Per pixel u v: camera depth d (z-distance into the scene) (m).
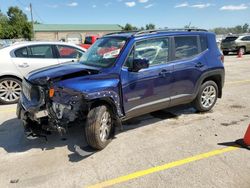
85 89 3.96
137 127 5.27
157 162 3.94
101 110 4.12
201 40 5.70
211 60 5.78
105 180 3.52
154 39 4.91
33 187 3.41
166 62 5.07
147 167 3.81
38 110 4.08
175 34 5.24
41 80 4.11
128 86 4.50
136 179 3.52
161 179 3.51
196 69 5.51
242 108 6.44
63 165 3.91
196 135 4.86
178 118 5.75
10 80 7.03
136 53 4.66
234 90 8.36
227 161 3.91
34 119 4.12
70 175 3.65
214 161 3.92
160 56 5.00
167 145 4.48
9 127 5.42
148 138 4.77
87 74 4.32
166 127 5.26
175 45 5.22
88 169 3.79
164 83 5.02
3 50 7.04
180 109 6.33
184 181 3.45
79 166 3.87
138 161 3.97
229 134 4.88
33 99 4.23
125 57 4.51
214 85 6.02
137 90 4.64
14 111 6.45
